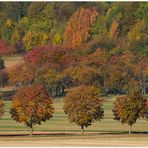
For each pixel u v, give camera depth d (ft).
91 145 491.31
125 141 523.29
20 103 619.67
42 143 509.35
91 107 618.85
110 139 539.70
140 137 564.30
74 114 618.85
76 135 589.73
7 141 523.70
